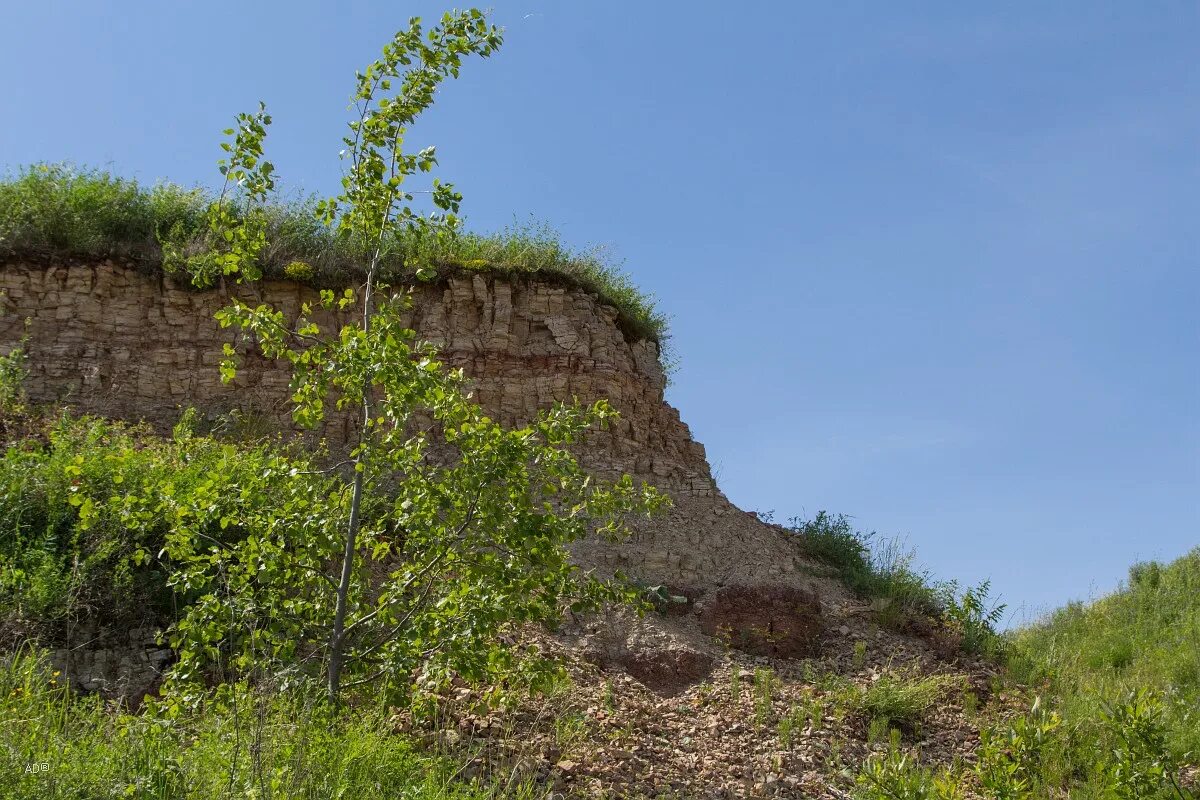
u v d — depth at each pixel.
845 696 9.95
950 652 11.52
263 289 13.22
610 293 15.27
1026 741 7.15
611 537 7.73
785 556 12.77
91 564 8.07
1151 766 7.14
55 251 12.98
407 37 7.54
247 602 6.88
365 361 6.83
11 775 5.33
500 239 14.87
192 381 12.56
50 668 6.94
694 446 14.73
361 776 6.20
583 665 9.58
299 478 7.20
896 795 6.79
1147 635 14.32
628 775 7.69
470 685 8.06
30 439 10.20
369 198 7.51
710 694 9.77
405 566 7.21
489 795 6.49
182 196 13.98
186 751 6.01
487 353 13.29
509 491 6.90
